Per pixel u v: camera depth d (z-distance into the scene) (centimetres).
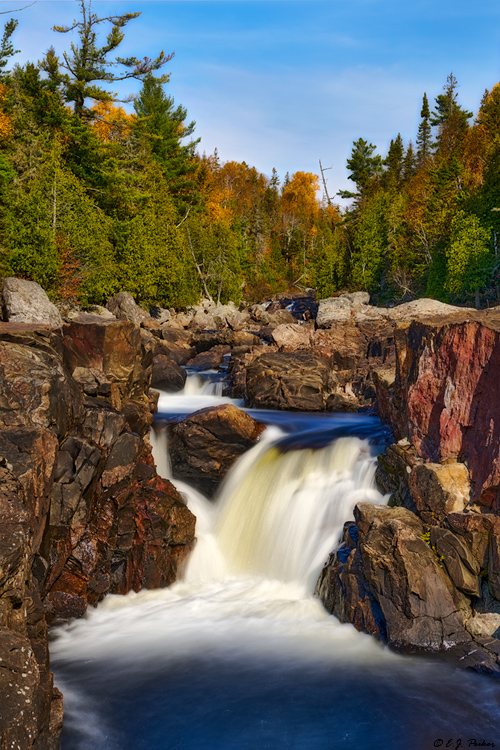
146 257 5416
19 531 714
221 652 945
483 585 927
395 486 1227
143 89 8656
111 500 1215
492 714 770
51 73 5588
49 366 1153
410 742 722
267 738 735
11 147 5131
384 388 1636
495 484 955
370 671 872
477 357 1070
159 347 3588
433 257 6956
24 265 4006
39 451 940
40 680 681
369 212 8969
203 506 1472
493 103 8269
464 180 7681
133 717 776
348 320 4462
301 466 1433
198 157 11094
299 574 1235
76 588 1088
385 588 958
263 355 2491
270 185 17488
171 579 1248
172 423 1606
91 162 5644
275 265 12456
